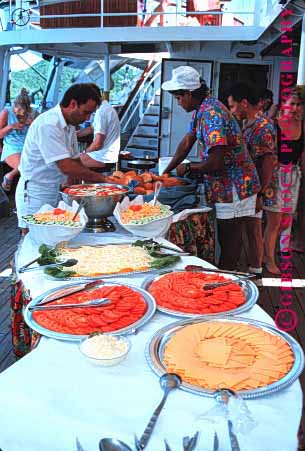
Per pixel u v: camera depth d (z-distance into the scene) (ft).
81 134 22.11
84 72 32.35
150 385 3.79
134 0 23.84
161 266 6.20
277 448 3.22
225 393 3.45
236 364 3.94
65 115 8.75
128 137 30.99
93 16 23.93
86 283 5.60
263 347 4.20
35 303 5.05
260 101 12.07
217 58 27.37
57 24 25.16
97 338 4.17
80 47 26.12
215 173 10.04
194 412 3.46
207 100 9.47
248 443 3.21
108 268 6.09
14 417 3.50
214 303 5.10
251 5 26.25
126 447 3.16
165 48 26.50
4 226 18.63
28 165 9.18
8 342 9.43
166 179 9.80
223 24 26.96
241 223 10.38
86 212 8.00
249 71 27.53
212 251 10.36
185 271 6.02
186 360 3.99
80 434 3.34
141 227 7.43
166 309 5.00
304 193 14.97
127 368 4.00
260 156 11.65
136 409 3.52
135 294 5.25
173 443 3.19
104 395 3.67
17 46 25.29
